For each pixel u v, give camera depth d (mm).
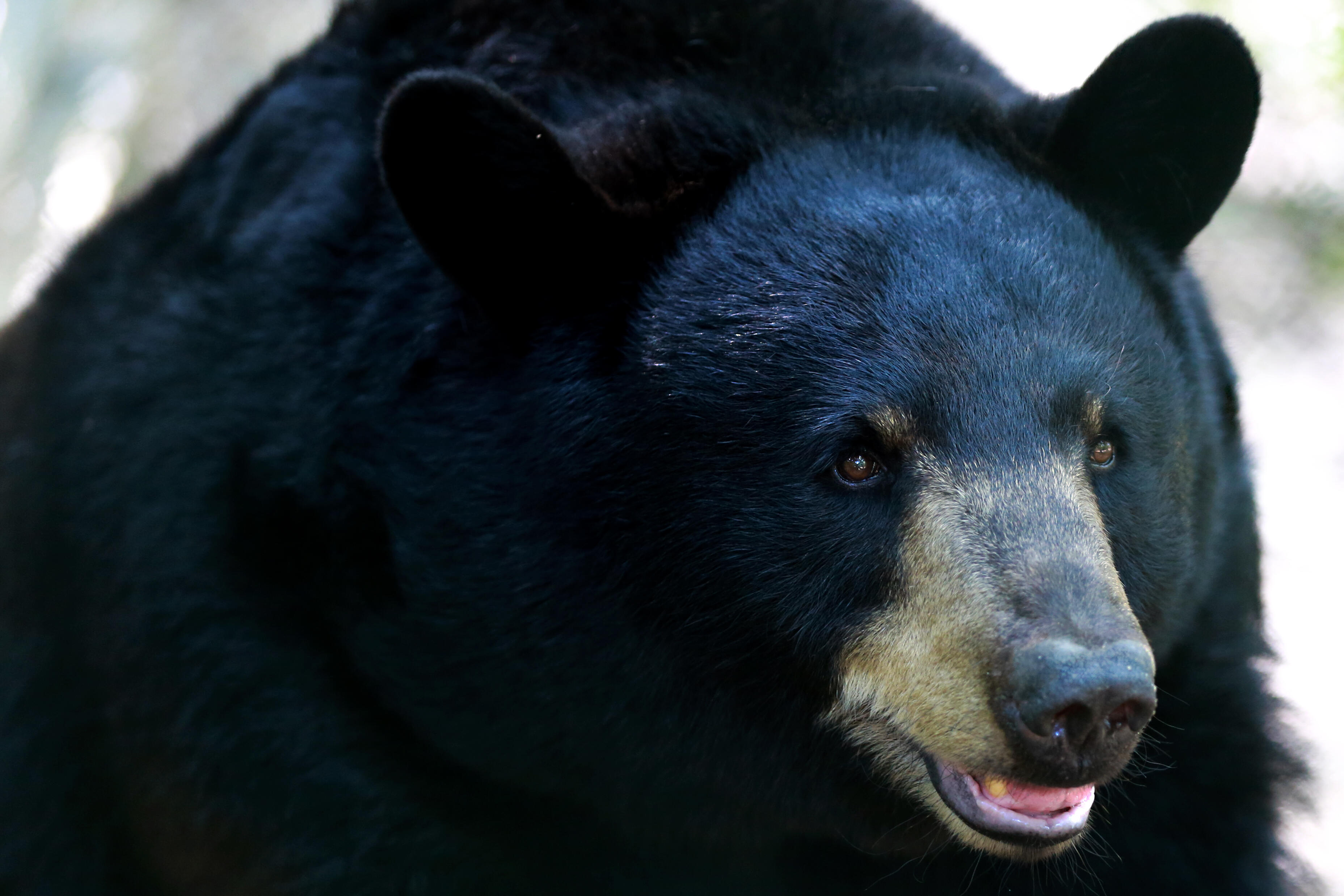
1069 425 6410
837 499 6504
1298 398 16156
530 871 7793
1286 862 8422
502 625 7004
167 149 17875
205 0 18703
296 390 7559
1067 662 5707
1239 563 8055
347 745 7574
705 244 6922
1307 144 15461
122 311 8492
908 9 8305
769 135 7168
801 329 6582
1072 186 7273
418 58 8141
